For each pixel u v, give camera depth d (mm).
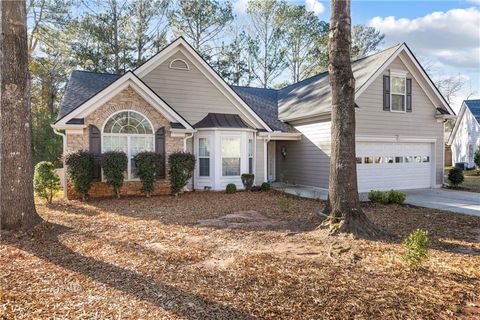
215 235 6766
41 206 10086
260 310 3547
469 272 4793
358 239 6395
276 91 21734
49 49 24531
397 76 15406
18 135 7000
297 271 4676
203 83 14828
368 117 14734
